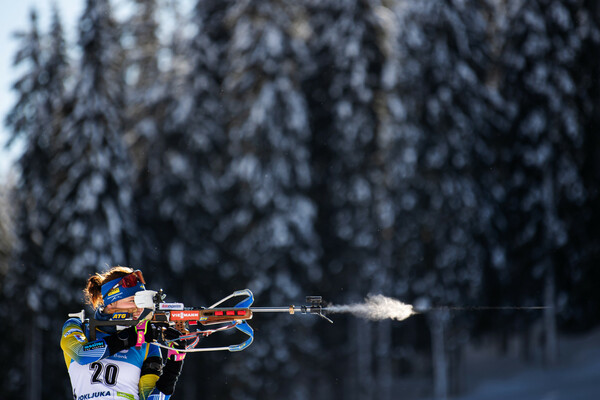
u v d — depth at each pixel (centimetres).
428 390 7988
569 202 7969
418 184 7488
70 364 1088
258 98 7475
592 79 8050
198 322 1135
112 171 6894
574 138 7788
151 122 8025
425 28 7731
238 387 7156
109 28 7450
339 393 7781
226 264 7962
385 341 8050
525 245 8044
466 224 7512
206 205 7919
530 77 7869
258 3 7669
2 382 7200
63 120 6988
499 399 7681
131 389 1069
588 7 8094
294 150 7462
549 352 8188
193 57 8075
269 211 7356
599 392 7094
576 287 8125
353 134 7500
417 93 7619
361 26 7625
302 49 7750
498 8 8381
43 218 6950
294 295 7288
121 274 1118
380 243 7631
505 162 8106
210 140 7994
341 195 7662
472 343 9112
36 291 6844
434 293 7500
